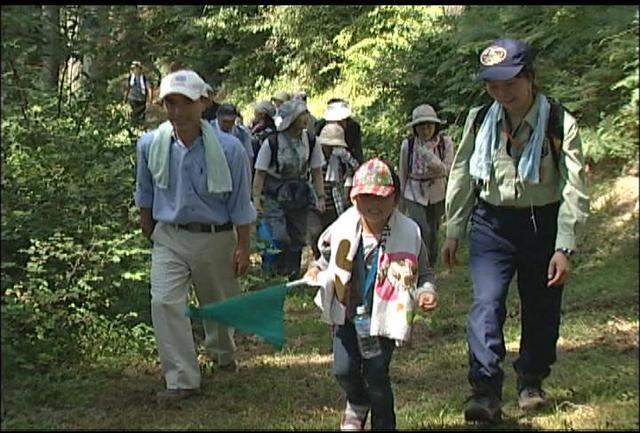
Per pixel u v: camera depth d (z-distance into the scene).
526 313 6.03
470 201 5.92
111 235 8.44
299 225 11.02
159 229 6.79
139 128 10.45
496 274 5.74
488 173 5.70
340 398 6.68
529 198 5.69
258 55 26.98
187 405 6.52
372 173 5.20
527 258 5.81
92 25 9.07
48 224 8.34
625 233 11.21
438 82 18.31
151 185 6.83
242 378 7.24
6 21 6.91
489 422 5.74
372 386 5.32
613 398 6.23
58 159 8.81
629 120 12.32
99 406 6.48
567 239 5.53
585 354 7.39
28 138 8.87
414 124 10.67
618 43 12.62
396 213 5.32
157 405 6.52
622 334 7.90
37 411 6.30
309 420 6.10
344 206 11.41
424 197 10.68
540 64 13.88
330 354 8.05
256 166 10.91
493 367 5.61
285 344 8.52
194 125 6.61
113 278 8.29
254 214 6.87
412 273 5.24
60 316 7.79
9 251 8.16
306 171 11.00
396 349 8.08
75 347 7.67
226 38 26.86
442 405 6.32
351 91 23.09
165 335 6.63
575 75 13.82
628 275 9.78
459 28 16.48
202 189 6.66
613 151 12.29
